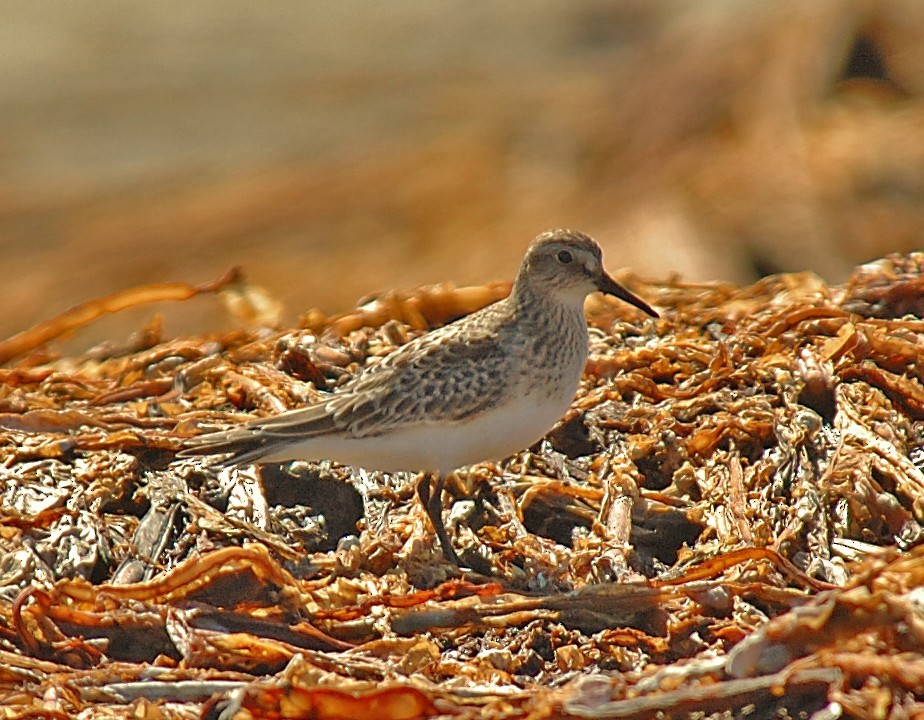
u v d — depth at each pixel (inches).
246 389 516.7
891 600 335.9
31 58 1728.6
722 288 612.4
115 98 1644.9
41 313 1259.2
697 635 379.9
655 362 517.3
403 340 559.8
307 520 455.8
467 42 1798.7
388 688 338.0
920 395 471.2
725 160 1237.1
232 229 1332.4
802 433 454.6
